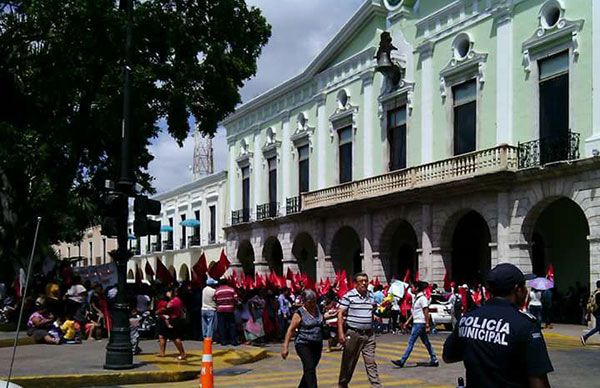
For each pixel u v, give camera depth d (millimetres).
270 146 38594
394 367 13875
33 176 22062
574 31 21672
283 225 36406
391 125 29547
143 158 25516
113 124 20531
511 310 4254
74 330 17141
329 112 33719
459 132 26156
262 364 14688
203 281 19438
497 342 4148
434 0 27688
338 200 31078
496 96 24375
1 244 21969
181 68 21062
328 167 33562
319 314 9617
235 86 22562
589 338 18766
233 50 22484
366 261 29547
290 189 36688
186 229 50375
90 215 25281
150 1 20359
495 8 24625
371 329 10250
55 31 19844
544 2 22844
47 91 21000
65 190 22500
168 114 22062
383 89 29953
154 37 20703
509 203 23156
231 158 43250
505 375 4121
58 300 17891
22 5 20500
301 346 9383
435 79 27188
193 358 14438
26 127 21906
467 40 25859
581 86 21453
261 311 18828
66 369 12203
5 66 22172
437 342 18766
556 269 24781
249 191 41094
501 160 22953
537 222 25438
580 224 23969
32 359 13672
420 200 26453
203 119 22609
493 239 23703
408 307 22156
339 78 32969
